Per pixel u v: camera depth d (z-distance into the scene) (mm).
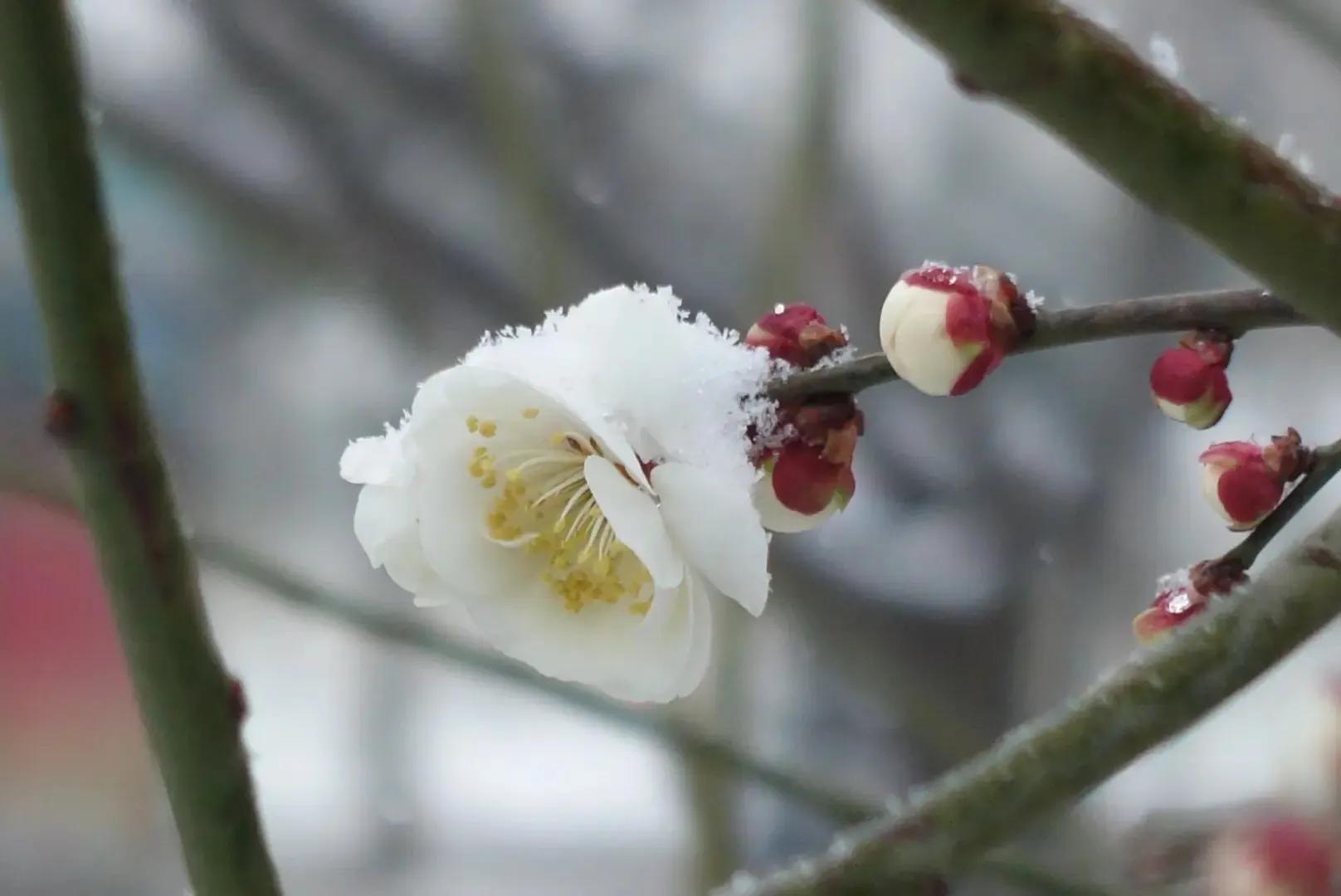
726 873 429
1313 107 521
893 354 299
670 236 549
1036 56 280
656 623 304
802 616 542
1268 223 283
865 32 540
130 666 296
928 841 294
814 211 502
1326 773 335
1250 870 329
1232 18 514
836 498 304
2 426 473
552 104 537
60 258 289
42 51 286
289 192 539
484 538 307
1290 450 305
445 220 539
